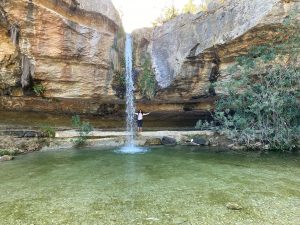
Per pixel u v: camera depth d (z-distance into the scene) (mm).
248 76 16797
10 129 16969
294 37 14852
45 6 15773
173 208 6836
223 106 17594
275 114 15812
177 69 19531
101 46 19188
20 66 16938
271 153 14312
